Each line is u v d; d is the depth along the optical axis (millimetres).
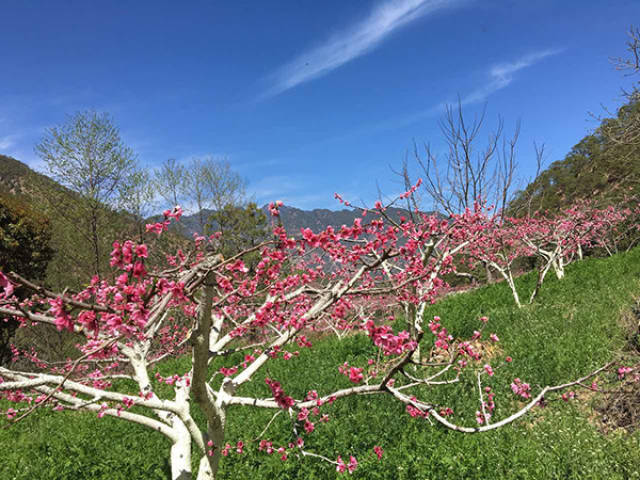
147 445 6641
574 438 5230
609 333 8359
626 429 5566
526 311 10734
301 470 5117
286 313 4125
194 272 2717
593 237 21000
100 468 5668
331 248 4168
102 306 2299
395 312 13352
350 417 6527
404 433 5828
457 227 8375
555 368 7383
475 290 16203
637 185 19422
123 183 15953
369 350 9992
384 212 6348
